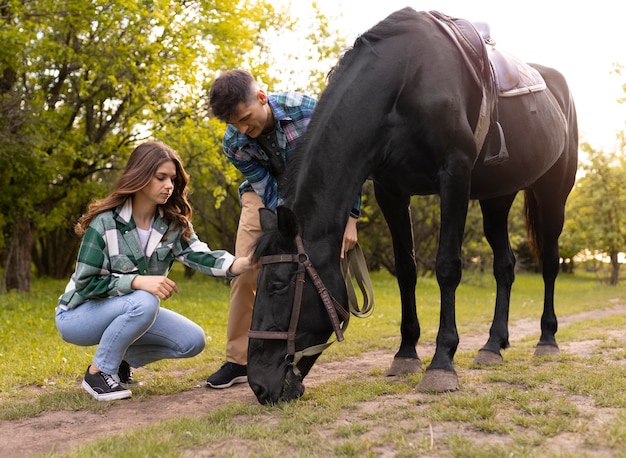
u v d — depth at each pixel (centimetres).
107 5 860
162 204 291
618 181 1750
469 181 284
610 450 183
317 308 240
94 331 282
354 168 262
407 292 328
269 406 243
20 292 978
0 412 262
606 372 299
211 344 467
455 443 191
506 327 388
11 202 966
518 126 336
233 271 291
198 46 962
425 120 272
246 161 305
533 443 191
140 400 287
